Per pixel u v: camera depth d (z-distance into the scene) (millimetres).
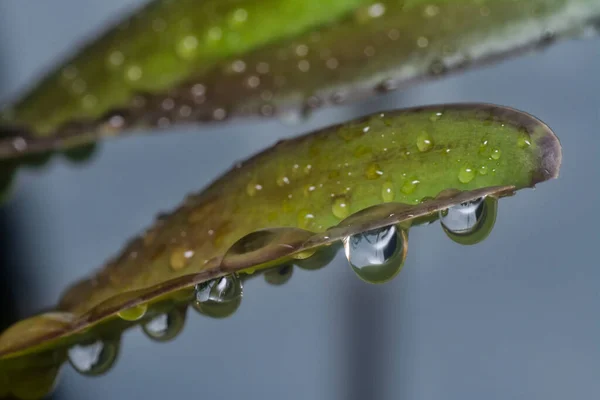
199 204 154
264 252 148
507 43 159
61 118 156
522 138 150
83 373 154
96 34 159
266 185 153
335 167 153
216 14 159
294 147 155
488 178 150
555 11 159
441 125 152
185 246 152
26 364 153
